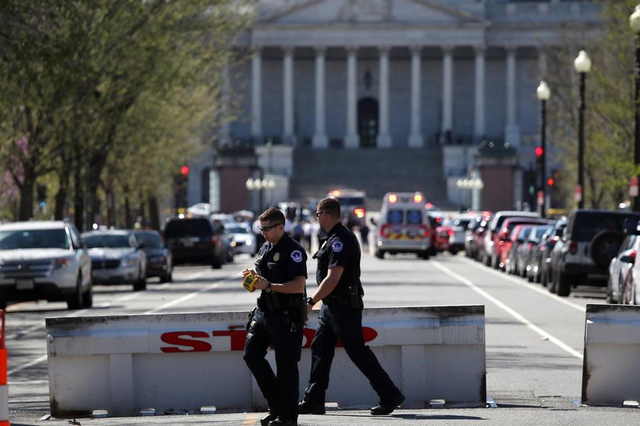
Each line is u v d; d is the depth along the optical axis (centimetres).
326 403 5119
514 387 5778
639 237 8650
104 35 13288
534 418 4553
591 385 5153
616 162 15200
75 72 12306
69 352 5025
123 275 13550
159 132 17550
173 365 5088
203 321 5078
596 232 11956
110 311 10700
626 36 14925
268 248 4306
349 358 5112
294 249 4269
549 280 13012
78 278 10925
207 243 19112
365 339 5062
